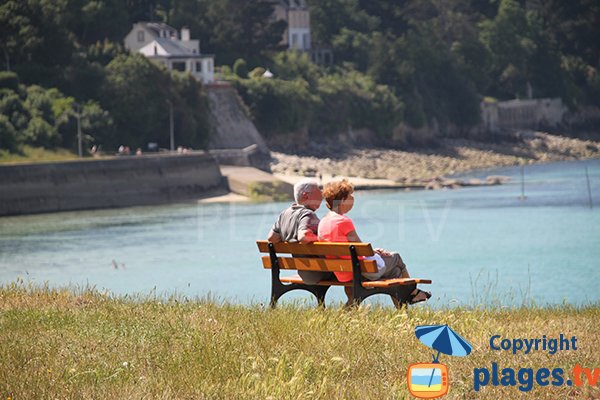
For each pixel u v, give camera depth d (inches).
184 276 6761.8
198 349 1550.2
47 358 1512.1
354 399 1331.2
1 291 2282.2
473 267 6948.8
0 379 1381.6
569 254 7682.1
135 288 6023.6
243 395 1330.0
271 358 1446.9
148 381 1385.3
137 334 1707.7
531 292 5403.5
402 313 1831.9
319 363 1491.1
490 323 1865.2
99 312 1946.4
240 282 6373.0
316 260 1978.3
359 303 1911.9
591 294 5270.7
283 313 1877.5
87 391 1336.1
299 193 2034.9
